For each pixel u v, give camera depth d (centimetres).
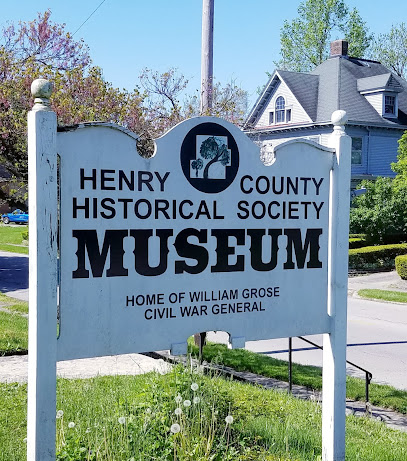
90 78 1137
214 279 427
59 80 1092
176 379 555
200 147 420
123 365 893
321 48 5309
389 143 3662
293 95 3597
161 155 407
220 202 429
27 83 1200
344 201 471
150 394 543
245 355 992
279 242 452
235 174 434
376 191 2797
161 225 407
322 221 469
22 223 5238
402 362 1078
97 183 386
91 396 665
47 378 366
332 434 468
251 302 441
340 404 471
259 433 558
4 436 564
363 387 841
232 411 575
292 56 5434
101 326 388
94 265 385
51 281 366
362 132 3566
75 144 378
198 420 491
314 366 960
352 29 5356
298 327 460
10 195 1430
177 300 413
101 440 470
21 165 1255
